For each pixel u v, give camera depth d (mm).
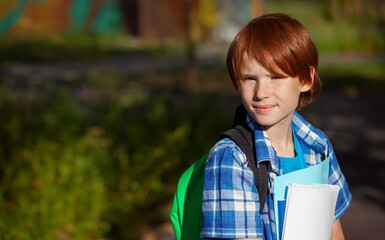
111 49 28484
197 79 19031
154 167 6605
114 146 7441
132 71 21375
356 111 14227
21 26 32812
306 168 2217
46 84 16250
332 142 10570
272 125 2223
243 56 2064
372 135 11320
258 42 2031
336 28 34750
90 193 5590
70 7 33719
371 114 13891
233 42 2119
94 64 23266
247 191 2012
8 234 4867
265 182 2100
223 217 1996
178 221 2322
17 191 5621
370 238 5855
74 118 8938
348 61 26672
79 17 33812
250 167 2092
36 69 20984
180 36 33656
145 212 6086
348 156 9531
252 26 2090
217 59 25188
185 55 27016
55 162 6160
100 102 12477
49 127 8102
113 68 22172
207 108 9555
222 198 2004
